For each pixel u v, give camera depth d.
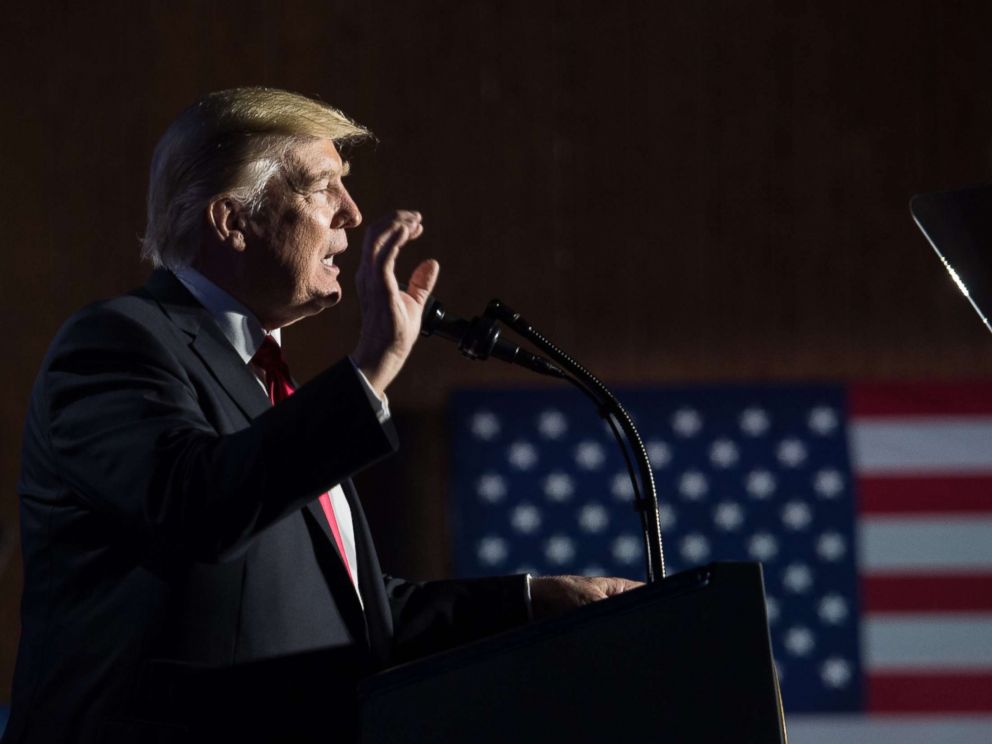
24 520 3.52
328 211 3.88
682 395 14.17
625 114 14.69
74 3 14.95
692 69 14.67
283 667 3.36
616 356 14.47
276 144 3.80
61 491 3.38
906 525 13.84
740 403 14.12
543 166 14.67
